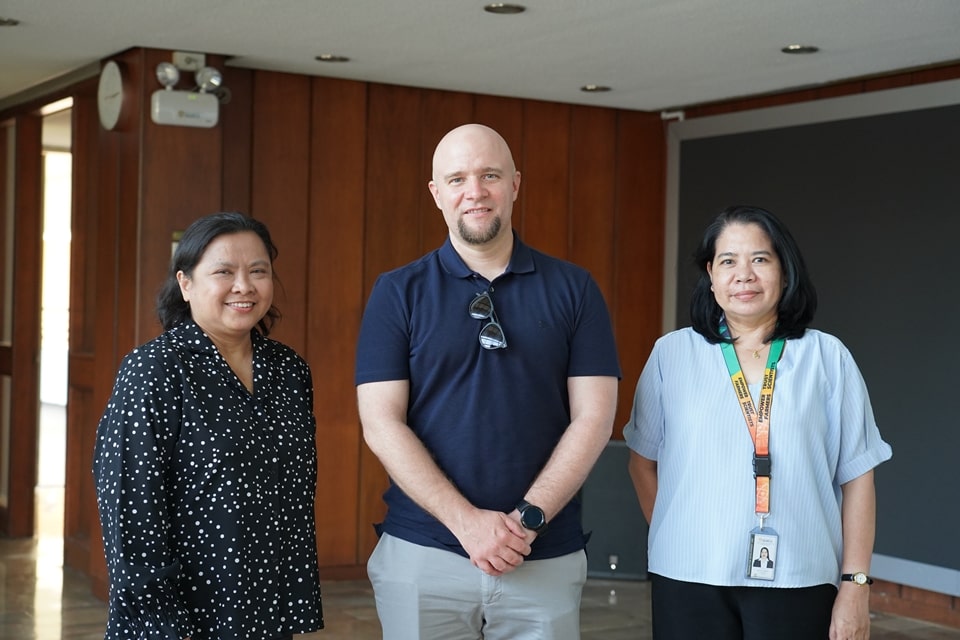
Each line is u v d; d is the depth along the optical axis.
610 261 7.02
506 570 2.69
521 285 2.85
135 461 2.45
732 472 2.66
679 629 2.68
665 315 7.07
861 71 5.75
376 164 6.36
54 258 8.20
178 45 5.50
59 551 6.87
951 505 5.48
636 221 7.07
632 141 7.05
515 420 2.78
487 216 2.78
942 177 5.51
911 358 5.66
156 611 2.41
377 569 2.87
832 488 2.72
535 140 6.79
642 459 2.94
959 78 5.43
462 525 2.68
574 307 2.88
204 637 2.50
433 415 2.79
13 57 5.93
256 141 6.05
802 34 4.96
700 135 6.79
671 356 2.82
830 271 6.05
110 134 5.94
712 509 2.66
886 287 5.77
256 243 2.67
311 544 2.72
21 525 7.25
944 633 5.46
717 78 5.99
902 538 5.70
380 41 5.28
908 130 5.66
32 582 6.10
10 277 7.35
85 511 6.39
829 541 2.67
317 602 2.71
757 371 2.73
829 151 6.04
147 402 2.47
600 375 2.85
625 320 7.05
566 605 2.81
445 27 4.96
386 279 2.87
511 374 2.79
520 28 4.95
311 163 6.20
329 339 6.25
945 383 5.51
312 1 4.56
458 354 2.78
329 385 6.25
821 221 6.09
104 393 5.97
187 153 5.66
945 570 5.49
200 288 2.61
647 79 6.05
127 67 5.68
